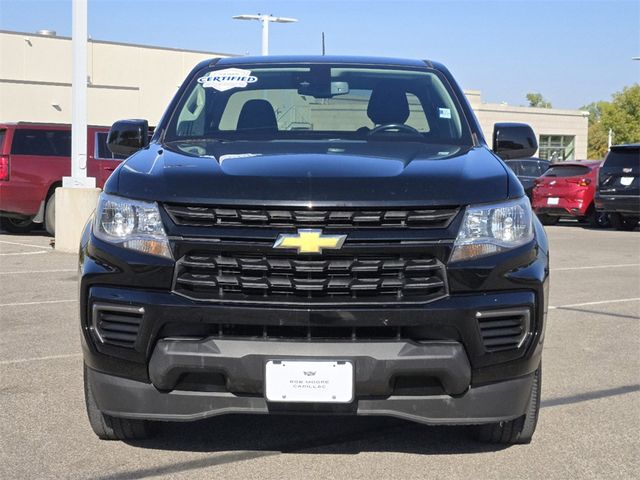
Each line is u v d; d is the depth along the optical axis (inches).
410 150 175.6
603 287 403.5
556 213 845.8
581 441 180.1
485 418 148.3
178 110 203.3
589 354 262.4
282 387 141.7
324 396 141.9
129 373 147.6
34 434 180.7
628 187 751.7
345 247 141.6
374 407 144.8
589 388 222.8
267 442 177.2
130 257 146.4
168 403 147.1
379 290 142.9
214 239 143.2
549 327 305.3
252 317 140.9
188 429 184.7
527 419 169.5
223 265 143.1
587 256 548.1
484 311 144.2
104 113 1534.2
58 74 1541.6
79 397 208.4
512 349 147.6
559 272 460.1
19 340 271.3
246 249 142.2
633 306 350.0
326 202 142.3
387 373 141.3
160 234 145.9
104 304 148.2
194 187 146.6
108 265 148.6
